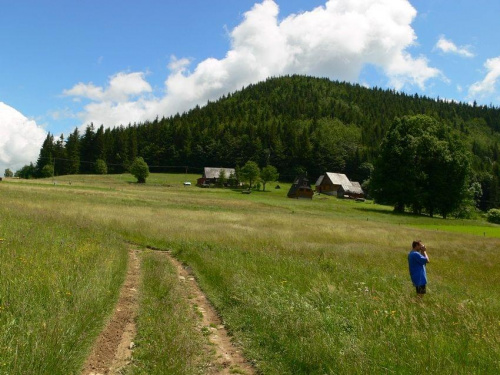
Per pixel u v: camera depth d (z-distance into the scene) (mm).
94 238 16750
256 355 6281
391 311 8203
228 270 11789
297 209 63250
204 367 5809
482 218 97125
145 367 5621
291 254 17484
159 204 50719
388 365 5570
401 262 17641
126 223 25500
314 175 167750
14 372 4715
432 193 69500
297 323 7004
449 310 8609
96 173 152625
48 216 21359
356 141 188250
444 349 6258
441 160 68688
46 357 5137
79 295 7641
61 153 151375
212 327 7645
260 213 49375
